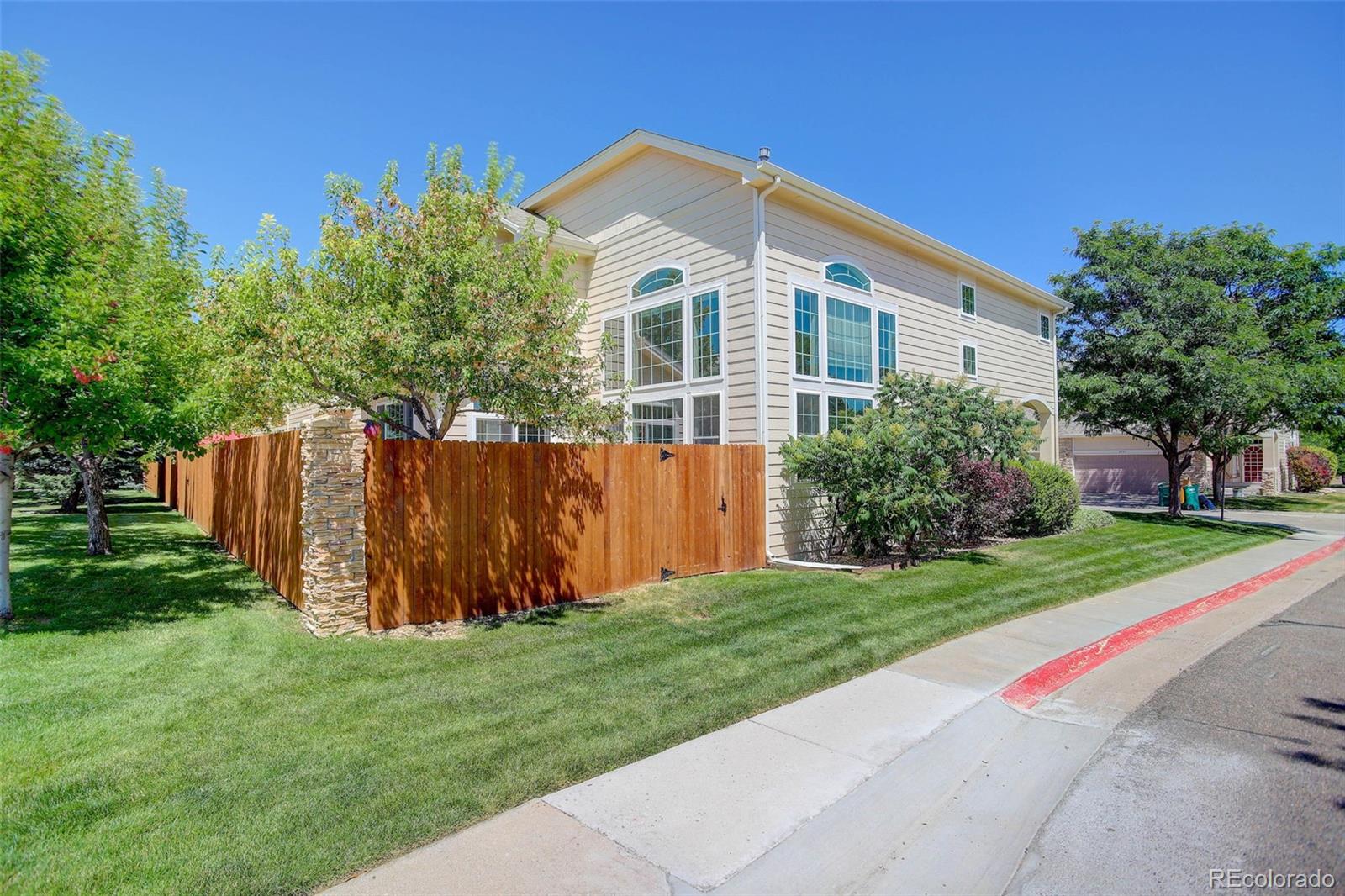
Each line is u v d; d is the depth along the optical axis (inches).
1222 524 674.2
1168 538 557.0
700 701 190.9
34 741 156.9
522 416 286.8
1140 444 1189.1
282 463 303.0
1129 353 659.4
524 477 293.6
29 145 259.3
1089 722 188.7
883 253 500.7
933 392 426.6
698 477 364.5
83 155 303.4
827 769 154.9
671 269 454.9
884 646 247.4
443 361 258.7
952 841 127.3
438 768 147.3
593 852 119.1
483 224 291.3
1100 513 653.3
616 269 497.7
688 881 111.9
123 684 194.4
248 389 302.0
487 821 128.8
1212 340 650.8
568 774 147.6
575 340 311.0
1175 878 115.7
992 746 171.6
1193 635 283.0
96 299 240.5
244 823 124.3
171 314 341.4
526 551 293.6
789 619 279.0
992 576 374.0
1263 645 267.9
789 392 414.0
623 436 355.6
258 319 272.2
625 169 489.7
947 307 574.2
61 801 130.4
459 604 272.8
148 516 657.6
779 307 409.4
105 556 414.3
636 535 336.2
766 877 113.9
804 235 430.3
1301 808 139.7
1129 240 749.9
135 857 113.2
